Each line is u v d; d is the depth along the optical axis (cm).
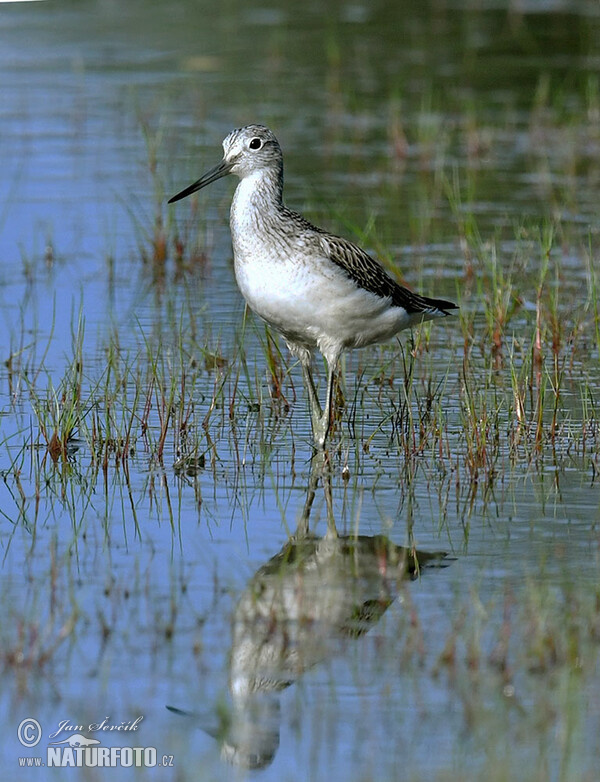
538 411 1306
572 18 2953
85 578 1004
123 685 868
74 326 1587
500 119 2398
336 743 811
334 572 1019
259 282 1261
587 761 787
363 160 2220
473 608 956
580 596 969
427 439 1293
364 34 2872
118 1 3070
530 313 1634
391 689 861
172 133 2289
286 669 884
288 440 1309
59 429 1278
